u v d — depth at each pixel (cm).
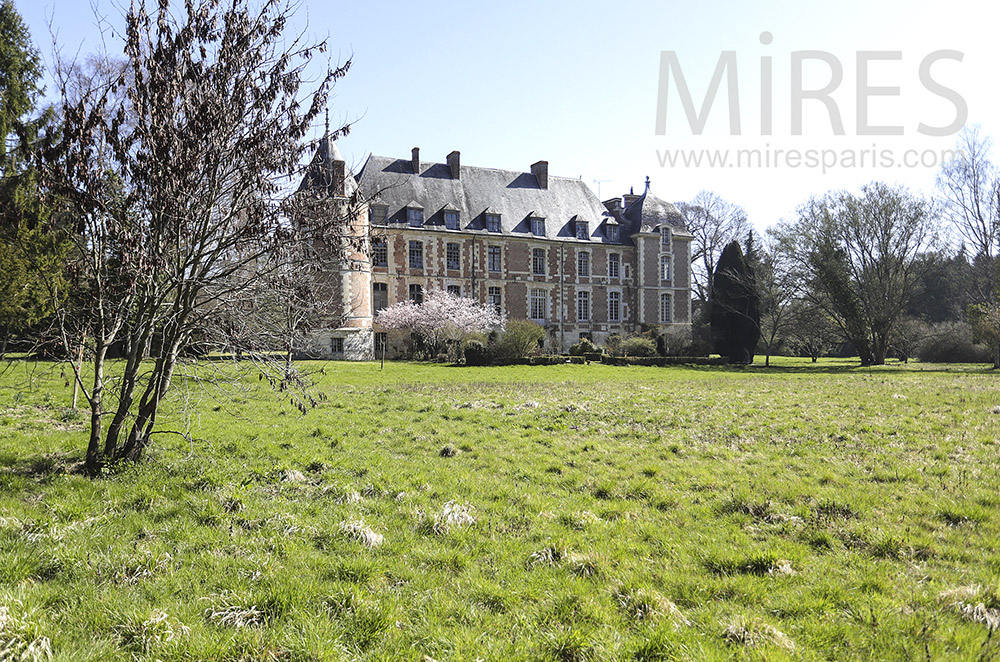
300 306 748
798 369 3425
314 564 479
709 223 5838
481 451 933
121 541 507
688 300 5153
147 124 656
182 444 898
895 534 552
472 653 359
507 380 2389
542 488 737
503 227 4662
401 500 662
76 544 485
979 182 3816
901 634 382
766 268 4550
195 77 666
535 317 4750
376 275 4231
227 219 685
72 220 634
